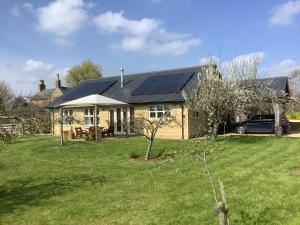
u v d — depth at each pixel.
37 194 12.30
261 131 30.38
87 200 11.26
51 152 22.23
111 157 19.88
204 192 11.45
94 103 27.61
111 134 30.81
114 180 14.01
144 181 13.55
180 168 15.66
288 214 8.98
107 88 36.38
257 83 29.38
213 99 23.50
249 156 18.23
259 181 12.55
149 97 31.16
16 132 12.51
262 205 9.76
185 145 23.02
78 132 30.33
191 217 9.11
